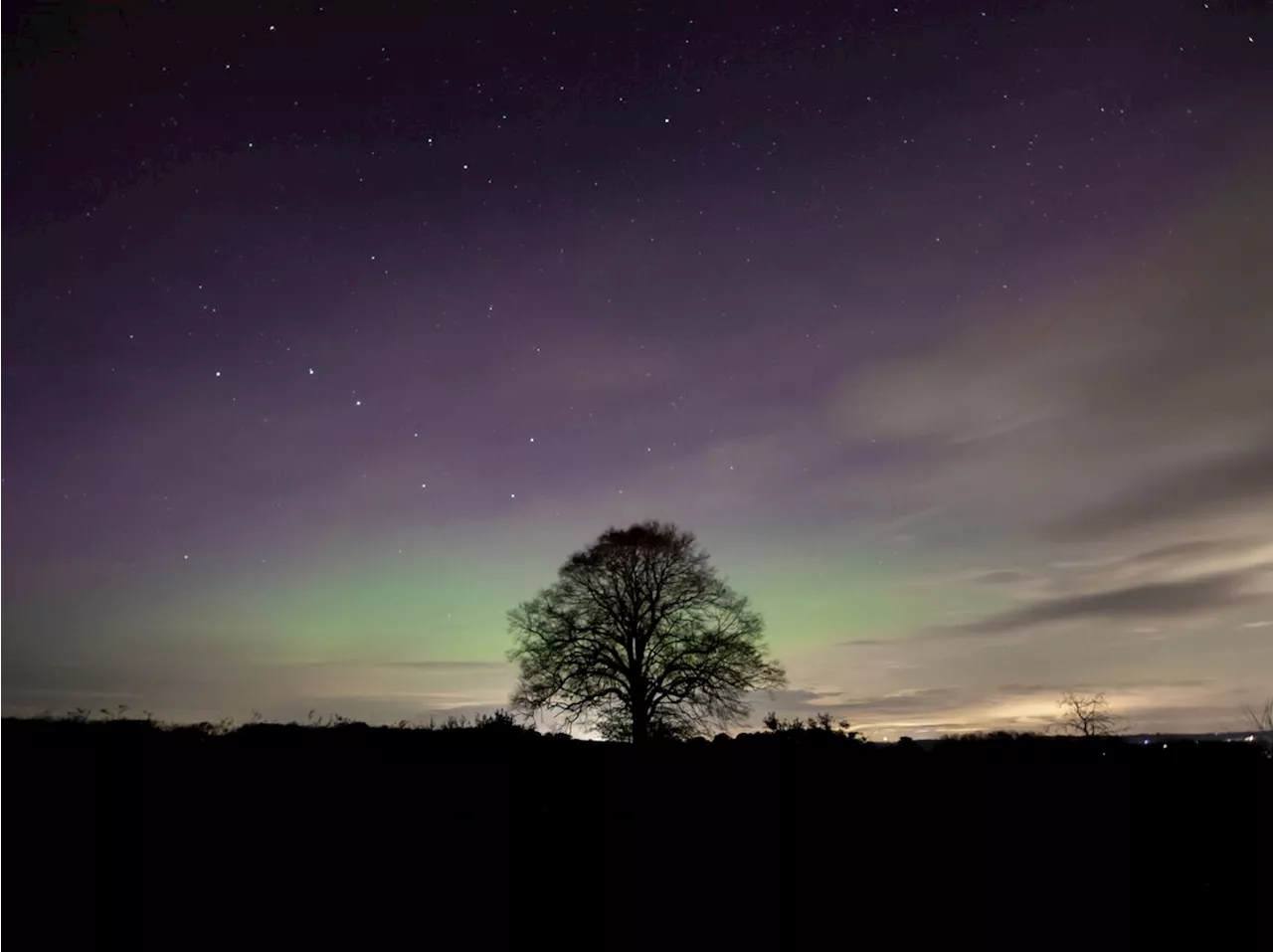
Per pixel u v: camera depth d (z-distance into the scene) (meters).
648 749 19.77
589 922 9.74
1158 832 12.59
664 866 11.80
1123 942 9.27
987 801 14.67
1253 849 11.60
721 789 15.98
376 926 9.14
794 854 12.44
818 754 18.67
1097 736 19.14
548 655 34.06
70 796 11.72
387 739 17.69
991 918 10.02
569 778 16.38
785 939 9.45
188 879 9.85
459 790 14.61
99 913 8.82
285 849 11.08
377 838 11.87
